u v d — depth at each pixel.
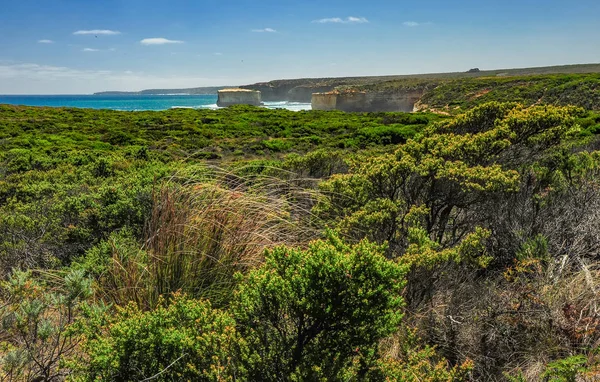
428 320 2.47
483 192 3.46
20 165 10.94
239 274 1.91
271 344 1.71
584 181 3.71
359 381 1.71
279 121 35.84
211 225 3.00
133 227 4.13
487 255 3.21
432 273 2.73
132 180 6.07
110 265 3.12
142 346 1.70
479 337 2.27
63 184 7.00
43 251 3.84
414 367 1.88
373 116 41.50
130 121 35.00
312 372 1.60
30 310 1.87
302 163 6.08
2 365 1.77
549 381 1.77
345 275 1.65
